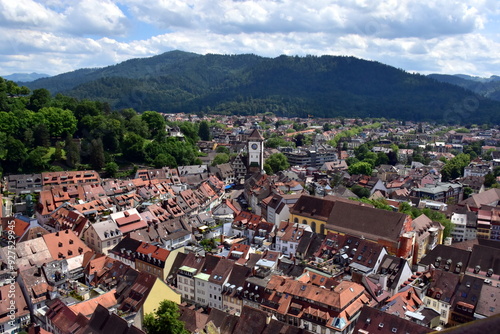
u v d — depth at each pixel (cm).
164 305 9838
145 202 19750
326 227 16138
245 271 12231
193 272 12744
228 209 19862
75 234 15238
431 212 19575
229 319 9969
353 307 10481
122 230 16125
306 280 11806
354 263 13188
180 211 19262
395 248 14362
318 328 10225
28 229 14938
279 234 15688
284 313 10719
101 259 13050
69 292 11438
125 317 10138
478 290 11356
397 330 8981
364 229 15300
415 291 11675
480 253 13425
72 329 9600
